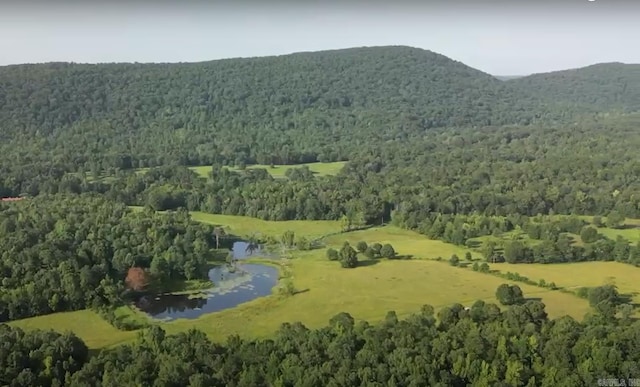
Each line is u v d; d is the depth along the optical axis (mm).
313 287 159875
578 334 110188
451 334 111375
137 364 102062
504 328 112688
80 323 137125
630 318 127000
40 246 158375
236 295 158750
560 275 166250
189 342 111750
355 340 111000
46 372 103312
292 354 103812
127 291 155000
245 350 107938
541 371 100688
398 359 101500
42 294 141750
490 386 95625
